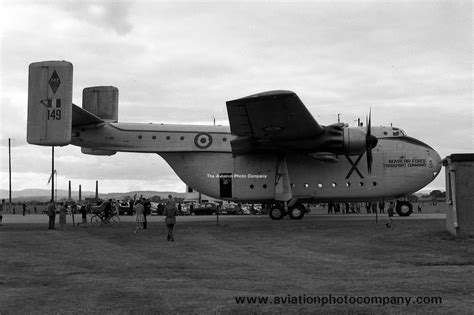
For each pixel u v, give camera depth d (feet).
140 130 108.47
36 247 59.98
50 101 85.51
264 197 102.78
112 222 102.06
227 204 184.24
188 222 96.68
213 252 54.34
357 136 93.61
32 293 31.81
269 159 102.89
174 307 27.55
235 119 86.53
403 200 108.37
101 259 49.60
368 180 100.42
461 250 50.78
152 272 41.11
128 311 26.89
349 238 64.80
